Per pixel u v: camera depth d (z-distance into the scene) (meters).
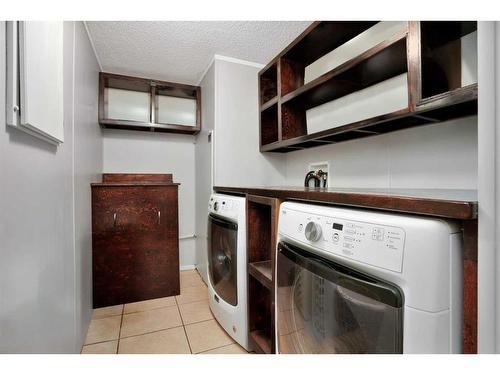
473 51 1.02
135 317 1.84
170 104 2.79
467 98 0.87
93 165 2.01
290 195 1.07
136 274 2.11
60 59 1.00
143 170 2.72
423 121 1.20
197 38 1.90
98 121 2.25
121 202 2.08
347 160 1.74
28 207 0.73
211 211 1.85
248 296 1.43
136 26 1.72
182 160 2.89
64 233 1.10
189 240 2.92
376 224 0.63
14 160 0.65
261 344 1.30
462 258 0.52
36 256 0.78
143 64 2.27
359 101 1.63
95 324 1.74
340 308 0.71
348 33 1.57
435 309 0.51
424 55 1.02
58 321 1.00
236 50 2.07
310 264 0.82
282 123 1.94
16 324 0.65
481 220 0.47
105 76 2.32
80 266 1.44
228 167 2.23
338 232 0.73
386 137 1.47
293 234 0.93
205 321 1.78
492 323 0.46
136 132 2.70
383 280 0.60
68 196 1.18
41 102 0.78
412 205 0.58
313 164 2.08
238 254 1.47
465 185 1.11
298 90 1.73
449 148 1.17
